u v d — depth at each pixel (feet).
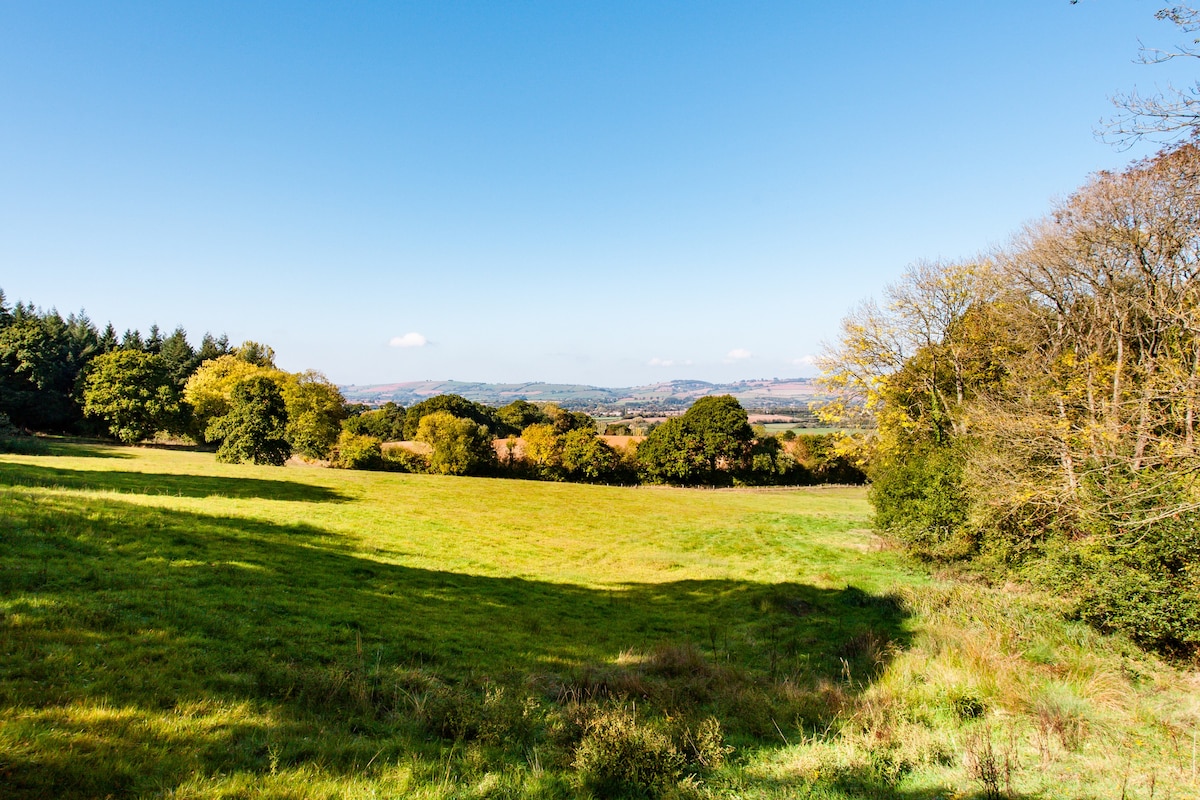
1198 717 30.14
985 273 87.61
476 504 118.42
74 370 226.99
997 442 61.26
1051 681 34.71
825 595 60.70
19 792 15.67
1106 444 49.21
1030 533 58.08
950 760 25.55
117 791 16.94
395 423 299.79
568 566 74.23
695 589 65.05
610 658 40.11
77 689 22.45
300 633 35.14
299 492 105.91
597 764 22.81
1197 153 45.98
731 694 32.96
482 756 22.98
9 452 133.59
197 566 45.11
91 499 60.59
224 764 19.67
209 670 27.25
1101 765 24.93
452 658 35.83
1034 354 69.97
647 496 153.07
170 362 269.64
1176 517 38.27
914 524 73.10
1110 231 61.67
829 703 31.78
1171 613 36.76
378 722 25.67
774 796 21.90
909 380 96.63
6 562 36.11
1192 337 52.08
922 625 47.70
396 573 57.31
